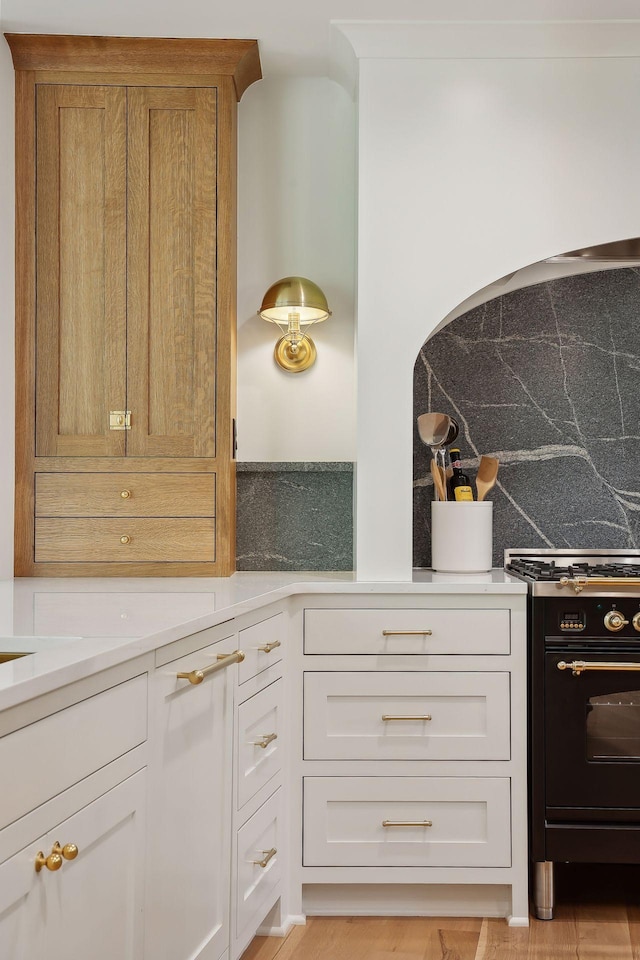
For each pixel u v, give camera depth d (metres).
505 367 2.60
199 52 2.33
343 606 2.10
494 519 2.59
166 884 1.36
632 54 2.23
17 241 2.34
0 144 2.25
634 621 2.04
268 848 1.93
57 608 1.60
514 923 2.04
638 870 2.37
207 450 2.35
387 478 2.22
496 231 2.23
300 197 2.57
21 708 0.92
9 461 2.31
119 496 2.34
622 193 2.23
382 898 2.12
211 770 1.57
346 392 2.56
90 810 1.09
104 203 2.36
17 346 2.34
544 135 2.24
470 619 2.09
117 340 2.35
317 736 2.08
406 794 2.07
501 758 2.07
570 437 2.59
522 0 2.10
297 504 2.55
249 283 2.57
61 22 2.23
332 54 2.41
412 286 2.23
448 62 2.25
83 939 1.08
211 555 2.33
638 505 2.58
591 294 2.59
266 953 1.91
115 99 2.36
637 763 2.04
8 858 0.89
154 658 1.32
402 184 2.24
